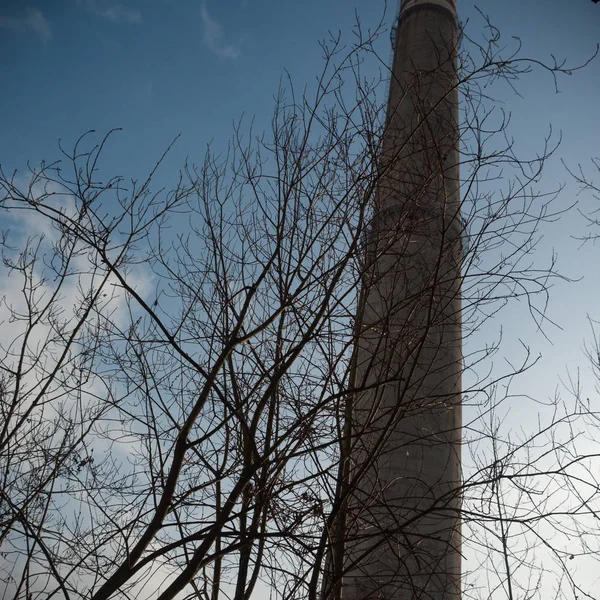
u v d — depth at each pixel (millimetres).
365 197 7219
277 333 7398
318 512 6254
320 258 7246
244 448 6668
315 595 6020
